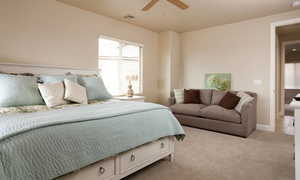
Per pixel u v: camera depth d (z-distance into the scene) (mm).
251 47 4004
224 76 4414
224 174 1936
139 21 4227
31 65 2809
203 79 4801
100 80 3062
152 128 1951
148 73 4965
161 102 5180
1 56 2605
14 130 1094
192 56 5012
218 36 4512
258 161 2260
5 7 2623
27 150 1064
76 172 1350
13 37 2703
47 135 1177
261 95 3896
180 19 4043
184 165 2152
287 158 2348
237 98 3625
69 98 2334
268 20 3766
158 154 2094
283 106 5332
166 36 5031
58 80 2545
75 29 3410
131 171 1788
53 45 3123
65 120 1347
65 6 3260
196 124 3875
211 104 4262
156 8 3445
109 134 1533
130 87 4160
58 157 1185
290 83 8234
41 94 2248
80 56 3496
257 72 3938
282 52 5203
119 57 4312
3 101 1923
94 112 1715
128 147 1663
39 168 1090
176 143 2938
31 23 2869
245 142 2986
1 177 938
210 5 3244
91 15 3650
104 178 1557
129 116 1787
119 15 3846
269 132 3617
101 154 1444
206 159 2324
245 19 4000
